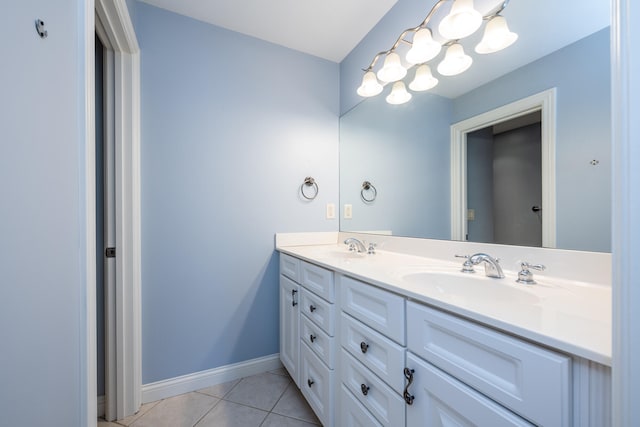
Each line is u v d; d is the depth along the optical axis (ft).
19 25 1.50
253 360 5.52
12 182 1.46
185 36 4.93
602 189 2.49
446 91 4.04
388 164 5.11
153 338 4.68
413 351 2.32
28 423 1.58
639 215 1.06
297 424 4.17
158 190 4.70
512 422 1.60
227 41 5.30
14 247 1.48
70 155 2.06
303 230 6.03
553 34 2.86
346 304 3.27
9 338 1.43
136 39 4.29
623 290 1.10
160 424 4.16
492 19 3.31
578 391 1.39
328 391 3.60
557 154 2.82
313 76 6.19
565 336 1.45
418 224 4.51
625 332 1.10
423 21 4.13
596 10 2.56
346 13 4.97
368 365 2.85
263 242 5.63
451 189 3.98
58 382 1.90
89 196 2.26
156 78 4.68
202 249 5.07
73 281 2.09
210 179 5.13
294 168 5.95
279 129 5.80
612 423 1.16
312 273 4.22
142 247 4.58
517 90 3.18
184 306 4.92
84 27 2.21
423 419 2.19
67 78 2.02
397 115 4.92
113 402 4.26
